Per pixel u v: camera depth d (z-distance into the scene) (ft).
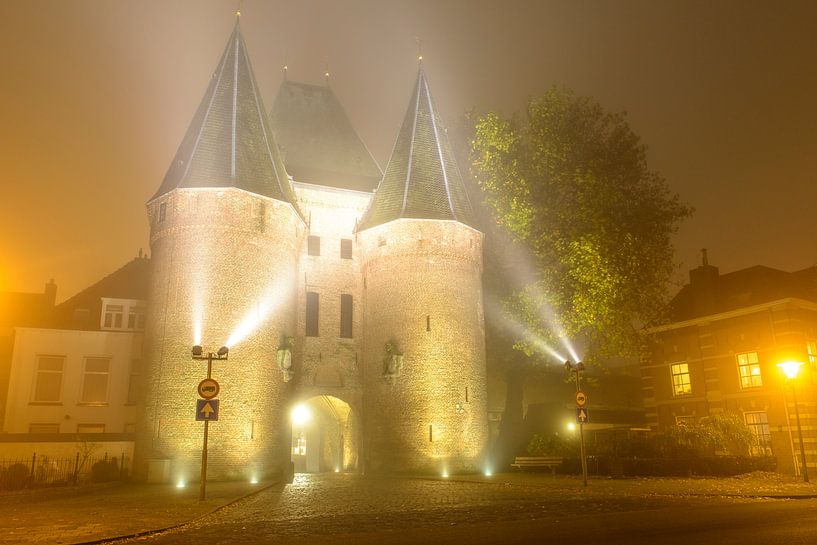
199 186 87.10
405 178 100.78
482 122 94.48
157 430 79.92
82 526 36.17
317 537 30.40
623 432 89.15
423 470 88.79
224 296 84.79
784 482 64.23
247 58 101.71
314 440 115.44
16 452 77.00
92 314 109.50
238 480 80.12
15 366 101.35
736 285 98.27
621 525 32.01
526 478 73.77
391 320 95.40
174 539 31.01
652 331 104.01
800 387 86.33
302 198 105.60
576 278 86.89
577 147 91.50
